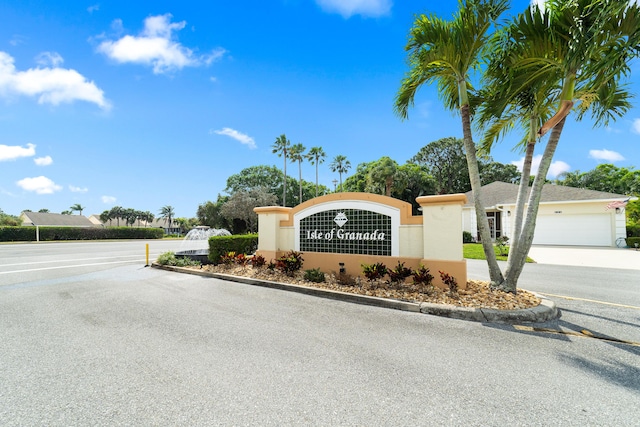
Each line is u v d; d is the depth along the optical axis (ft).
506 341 13.04
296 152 150.20
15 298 20.84
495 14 17.57
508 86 17.92
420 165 137.49
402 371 10.34
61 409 8.10
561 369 10.53
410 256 23.08
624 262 37.22
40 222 177.47
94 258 46.70
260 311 17.61
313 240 28.27
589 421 7.68
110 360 11.18
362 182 135.03
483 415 7.90
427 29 19.31
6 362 11.00
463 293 19.17
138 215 274.57
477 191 20.22
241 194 124.26
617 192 106.01
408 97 22.38
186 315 16.81
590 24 14.79
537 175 18.48
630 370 10.48
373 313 17.17
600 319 16.05
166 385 9.39
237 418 7.73
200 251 42.14
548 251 49.57
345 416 7.83
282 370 10.42
